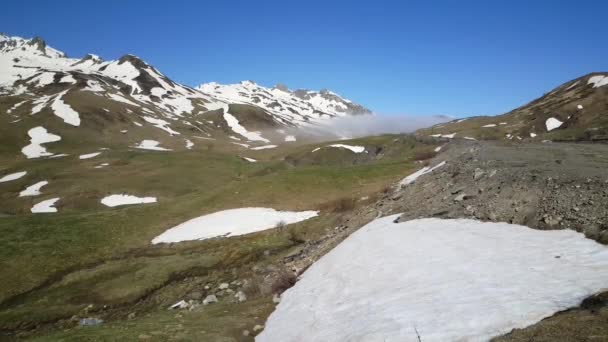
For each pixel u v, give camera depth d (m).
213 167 87.62
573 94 147.00
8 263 36.72
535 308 12.18
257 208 48.31
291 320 19.11
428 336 12.39
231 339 18.75
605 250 15.02
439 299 14.67
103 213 49.44
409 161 65.19
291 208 47.97
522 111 158.00
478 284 14.99
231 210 48.44
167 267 35.09
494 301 13.34
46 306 30.45
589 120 113.94
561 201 20.67
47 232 42.94
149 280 33.16
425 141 90.81
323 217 42.75
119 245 41.66
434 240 21.36
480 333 11.72
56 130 138.00
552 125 123.50
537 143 60.34
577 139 79.81
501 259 16.80
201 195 54.06
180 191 74.19
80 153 105.44
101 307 30.08
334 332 15.45
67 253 39.22
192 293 29.47
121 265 36.56
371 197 44.53
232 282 30.39
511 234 19.42
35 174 85.88
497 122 150.88
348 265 22.92
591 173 24.28
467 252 18.56
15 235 41.88
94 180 79.69
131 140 145.62
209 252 38.03
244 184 55.88
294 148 123.38
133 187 75.31
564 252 15.86
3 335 26.81
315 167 61.81
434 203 28.69
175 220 47.22
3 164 101.44
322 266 25.75
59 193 74.00
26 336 26.56
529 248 17.17
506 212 22.23
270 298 24.72
